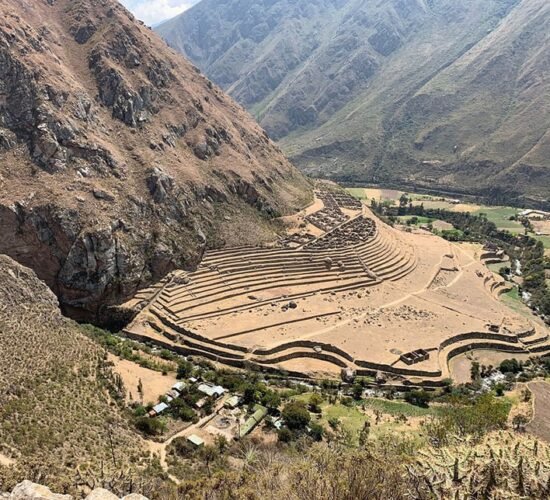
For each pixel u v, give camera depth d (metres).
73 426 59.66
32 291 85.62
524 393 81.94
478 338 114.31
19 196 112.06
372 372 97.44
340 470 31.33
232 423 76.06
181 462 62.84
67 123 123.75
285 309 117.44
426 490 24.16
